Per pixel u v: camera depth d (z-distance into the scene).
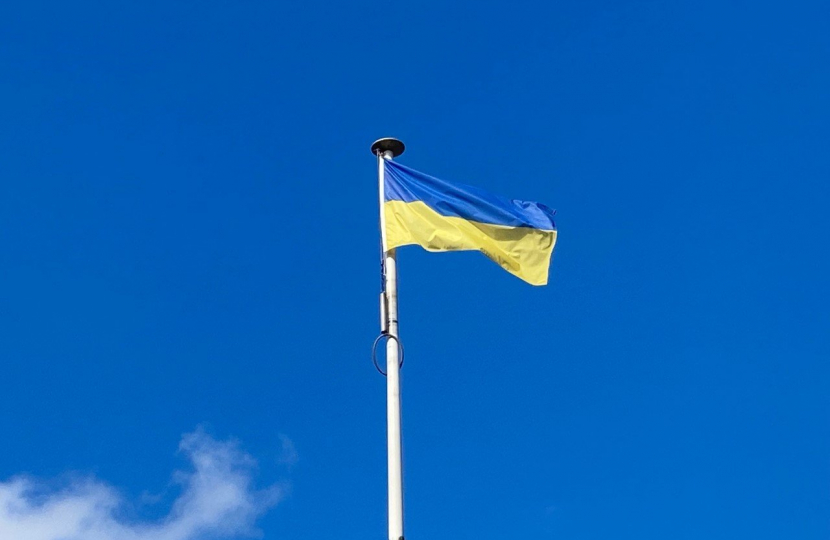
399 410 16.03
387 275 18.23
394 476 15.24
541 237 19.97
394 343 16.95
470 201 19.83
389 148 20.33
